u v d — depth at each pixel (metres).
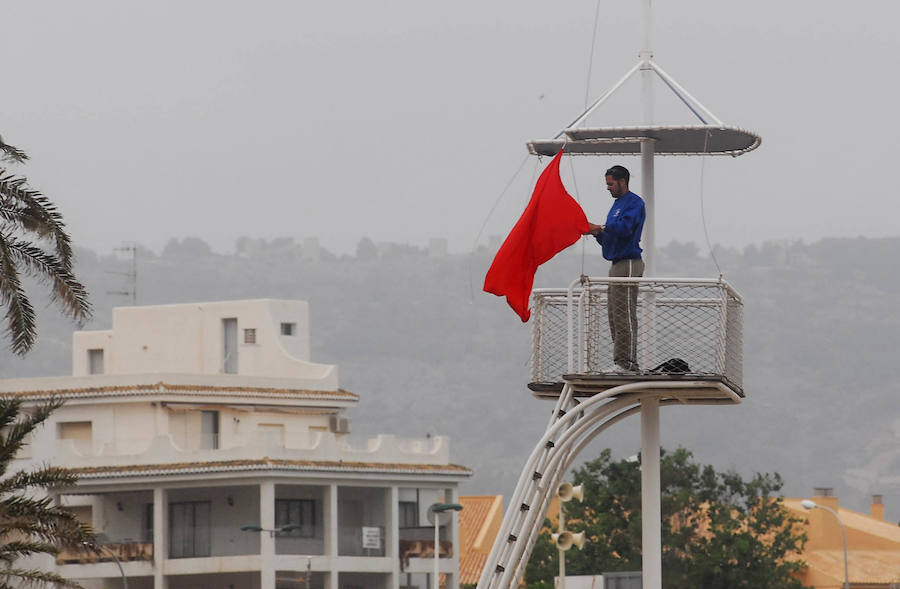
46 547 94.44
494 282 70.75
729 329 70.31
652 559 72.75
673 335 69.75
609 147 75.00
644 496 72.88
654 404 72.00
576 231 70.38
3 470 92.12
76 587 105.31
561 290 71.50
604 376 68.81
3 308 93.25
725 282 69.06
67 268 95.25
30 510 92.19
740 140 72.38
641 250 71.12
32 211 94.25
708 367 69.25
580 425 69.19
